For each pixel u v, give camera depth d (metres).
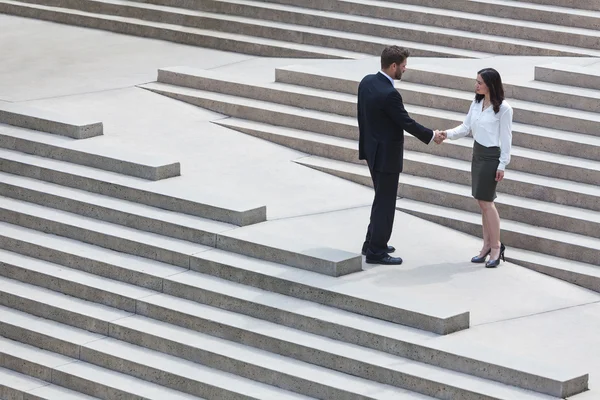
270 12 25.86
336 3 25.28
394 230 17.66
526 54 22.92
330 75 21.38
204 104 22.09
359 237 17.06
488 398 13.17
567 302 15.72
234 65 24.22
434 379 13.62
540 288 16.09
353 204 18.41
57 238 17.84
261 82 22.05
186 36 26.30
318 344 14.68
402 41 24.12
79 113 21.33
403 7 24.64
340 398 13.96
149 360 15.38
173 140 20.48
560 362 13.94
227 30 26.09
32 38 26.95
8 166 19.39
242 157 20.00
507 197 17.95
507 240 17.28
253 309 15.51
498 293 15.74
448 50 23.42
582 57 22.14
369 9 24.89
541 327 14.86
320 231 17.20
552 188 17.69
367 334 14.52
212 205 17.31
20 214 18.27
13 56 25.31
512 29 23.33
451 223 17.86
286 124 20.98
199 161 19.64
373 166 15.97
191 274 16.45
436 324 14.44
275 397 14.26
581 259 16.75
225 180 18.91
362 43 24.25
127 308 16.33
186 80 22.75
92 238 17.56
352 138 20.23
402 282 15.82
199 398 14.82
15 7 28.98
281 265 16.19
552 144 18.44
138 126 20.98
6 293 17.03
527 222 17.52
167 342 15.48
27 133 20.09
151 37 26.91
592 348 14.37
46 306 16.64
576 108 19.09
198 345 15.24
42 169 18.98
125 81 23.42
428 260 16.66
